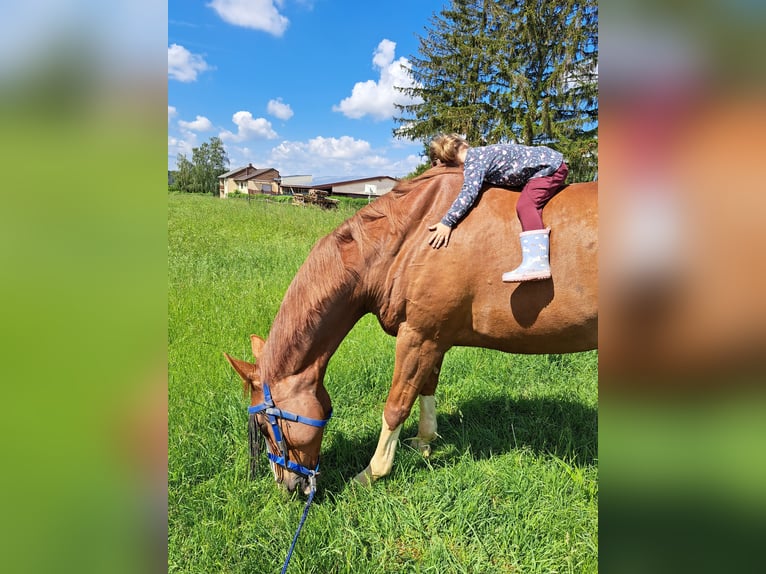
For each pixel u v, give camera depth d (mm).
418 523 2301
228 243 9578
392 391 2609
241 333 4480
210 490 2486
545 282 2189
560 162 2221
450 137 2611
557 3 17750
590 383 3879
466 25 22422
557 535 2242
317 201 25188
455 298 2355
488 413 3469
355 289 2480
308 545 2150
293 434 2369
